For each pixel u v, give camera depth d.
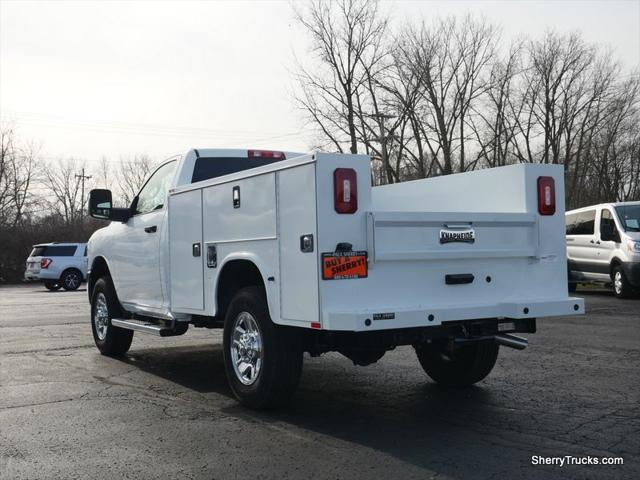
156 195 7.64
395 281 4.97
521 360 7.96
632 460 4.36
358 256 4.83
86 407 5.96
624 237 15.16
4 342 10.20
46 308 16.81
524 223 5.54
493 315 5.23
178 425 5.33
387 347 5.23
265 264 5.34
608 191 42.12
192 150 7.39
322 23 38.50
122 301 8.34
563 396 6.15
